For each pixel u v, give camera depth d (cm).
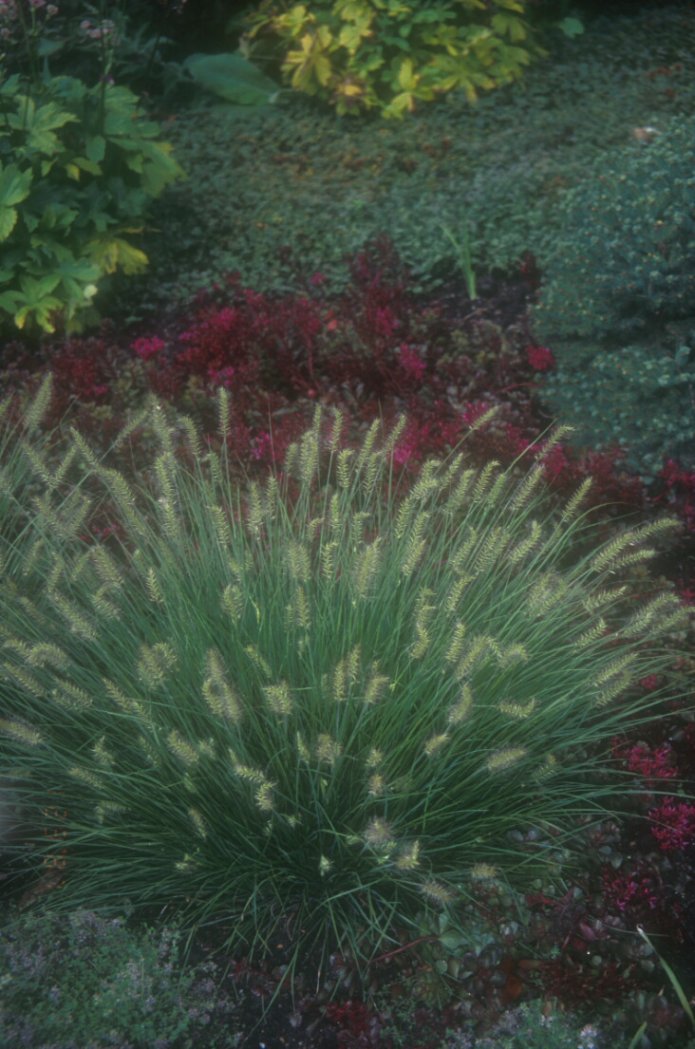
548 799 361
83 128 707
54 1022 288
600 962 327
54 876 348
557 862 352
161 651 318
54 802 364
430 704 336
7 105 687
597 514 504
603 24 1112
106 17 873
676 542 485
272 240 773
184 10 1038
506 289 702
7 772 357
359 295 687
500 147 864
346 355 623
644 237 549
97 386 611
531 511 504
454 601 338
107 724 359
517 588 392
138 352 633
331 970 330
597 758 384
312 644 354
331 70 940
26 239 667
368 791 333
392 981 327
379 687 307
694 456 515
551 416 586
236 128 934
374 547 329
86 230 698
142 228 725
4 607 367
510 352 621
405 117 928
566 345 582
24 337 681
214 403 589
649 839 366
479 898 341
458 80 941
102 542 478
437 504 493
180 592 363
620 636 360
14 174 647
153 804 347
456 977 324
